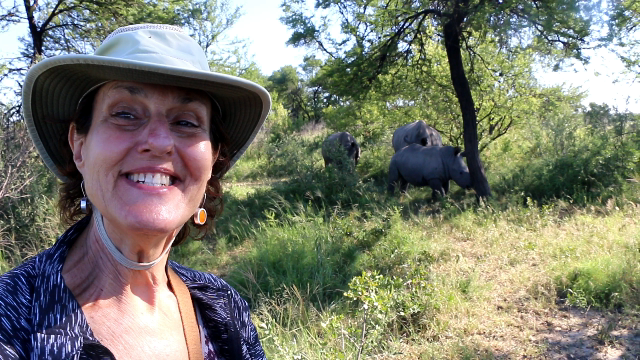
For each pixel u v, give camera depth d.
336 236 7.74
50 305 1.20
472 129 11.71
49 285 1.23
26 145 7.78
